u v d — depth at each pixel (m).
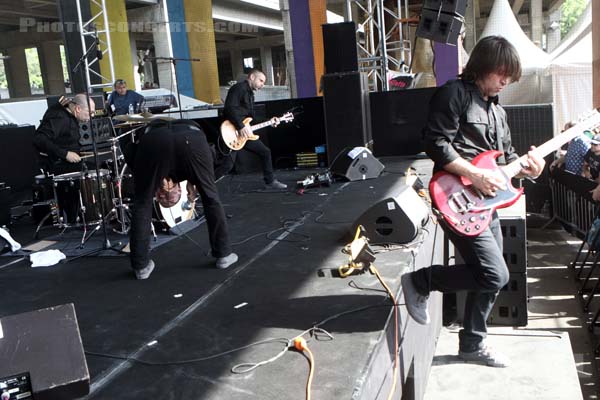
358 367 2.05
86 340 2.45
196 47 12.04
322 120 7.62
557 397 2.97
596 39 7.66
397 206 3.45
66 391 1.70
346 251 3.49
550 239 6.68
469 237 2.52
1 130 7.89
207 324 2.54
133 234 3.23
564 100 11.79
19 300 3.04
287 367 2.09
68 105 4.91
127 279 3.28
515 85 12.48
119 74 10.88
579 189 5.91
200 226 4.50
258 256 3.57
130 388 2.01
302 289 2.91
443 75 8.73
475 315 3.16
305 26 9.94
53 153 4.77
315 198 5.34
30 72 36.19
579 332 4.28
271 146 7.79
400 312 2.64
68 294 3.09
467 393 3.07
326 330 2.38
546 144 2.53
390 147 7.63
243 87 6.00
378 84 10.85
